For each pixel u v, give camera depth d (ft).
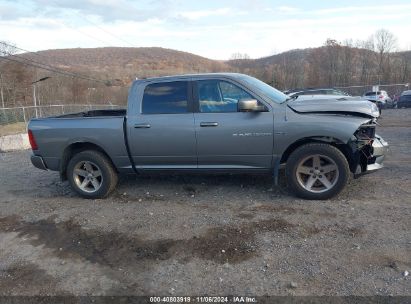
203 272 12.10
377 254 12.33
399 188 18.40
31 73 162.81
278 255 12.73
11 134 49.80
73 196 20.88
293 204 16.93
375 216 15.12
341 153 16.62
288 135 16.93
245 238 14.01
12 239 15.76
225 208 17.07
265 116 17.15
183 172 18.98
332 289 10.75
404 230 13.79
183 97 18.28
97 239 14.97
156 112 18.60
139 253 13.61
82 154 19.71
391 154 26.91
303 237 13.79
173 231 15.03
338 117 16.63
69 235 15.60
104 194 19.74
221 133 17.60
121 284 11.84
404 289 10.50
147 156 18.90
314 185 17.39
